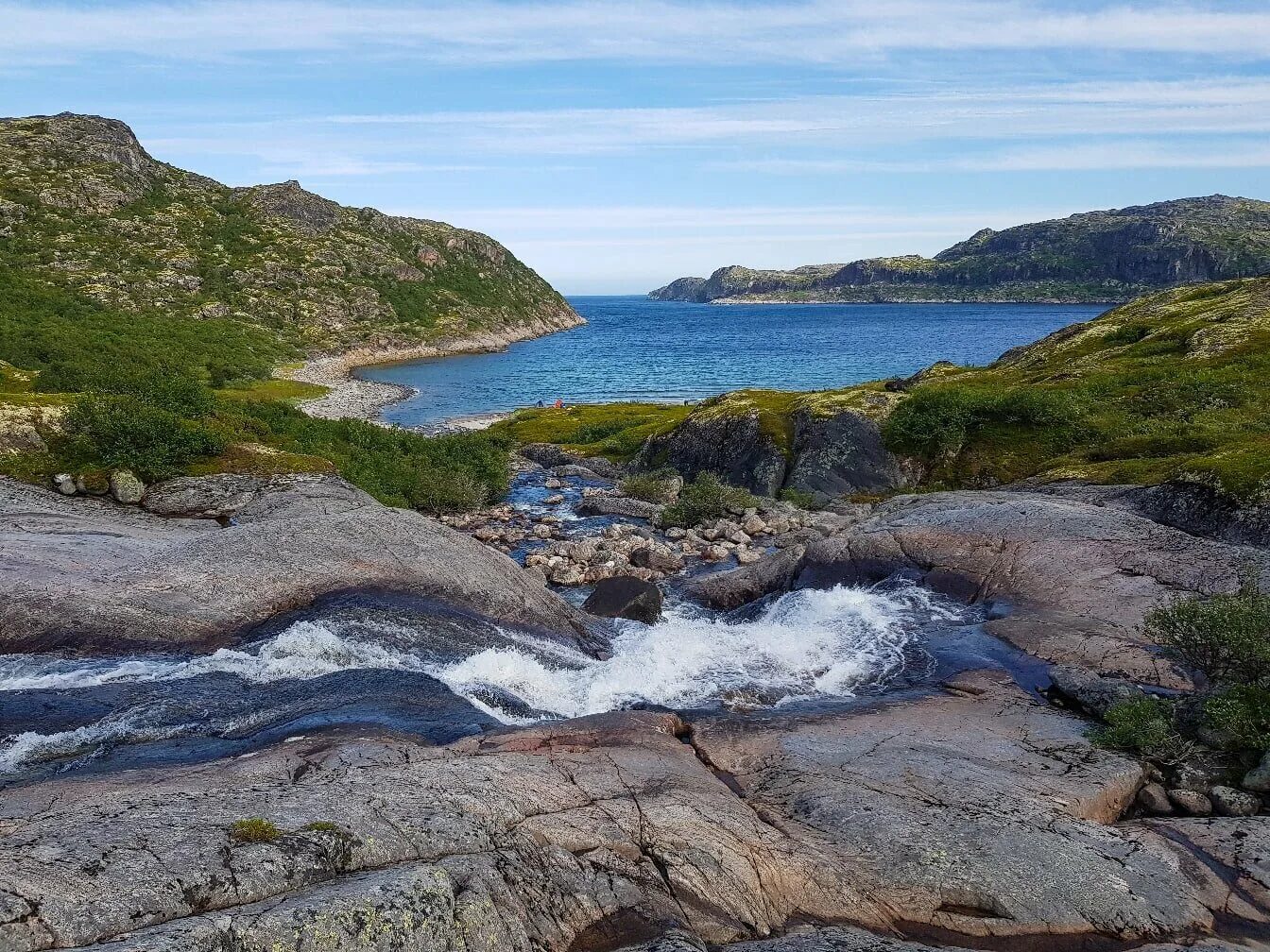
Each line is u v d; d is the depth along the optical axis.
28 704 13.82
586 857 9.01
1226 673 14.05
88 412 26.61
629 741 12.43
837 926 8.78
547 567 27.91
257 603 17.78
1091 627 16.89
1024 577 19.77
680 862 9.13
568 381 116.81
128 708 13.82
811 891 9.31
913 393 44.75
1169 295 66.38
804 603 20.80
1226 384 40.78
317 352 135.12
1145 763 12.32
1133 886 9.33
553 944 7.88
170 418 26.92
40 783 10.73
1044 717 13.91
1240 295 58.12
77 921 6.59
